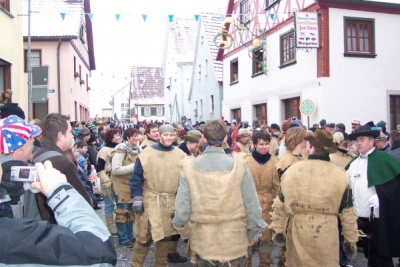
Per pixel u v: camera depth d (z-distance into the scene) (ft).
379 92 49.90
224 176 11.68
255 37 63.21
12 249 4.91
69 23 70.03
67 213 5.60
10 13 35.50
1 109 14.83
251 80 66.74
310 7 49.47
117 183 21.24
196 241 11.91
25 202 8.86
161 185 16.25
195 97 103.91
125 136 21.33
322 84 47.39
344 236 12.02
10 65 36.37
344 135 20.90
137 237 16.39
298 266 12.06
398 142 21.36
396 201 15.61
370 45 49.90
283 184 12.41
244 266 12.12
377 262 16.07
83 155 26.78
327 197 11.75
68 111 68.85
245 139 25.00
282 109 57.16
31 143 8.58
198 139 20.70
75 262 5.04
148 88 177.88
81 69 86.28
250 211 11.96
